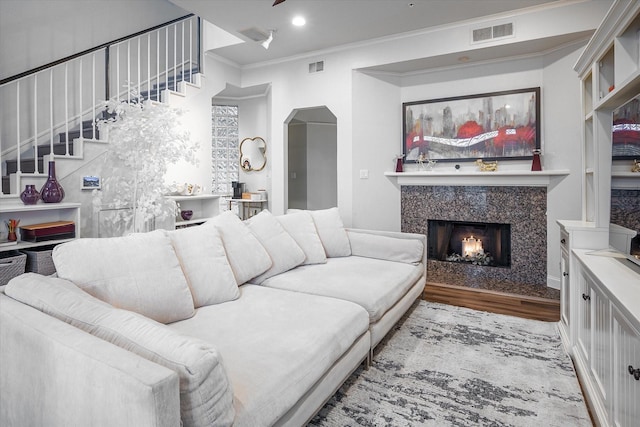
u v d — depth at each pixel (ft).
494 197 14.64
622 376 4.68
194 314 6.29
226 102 22.84
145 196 12.32
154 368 2.88
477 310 11.05
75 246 5.45
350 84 15.84
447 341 8.80
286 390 4.40
